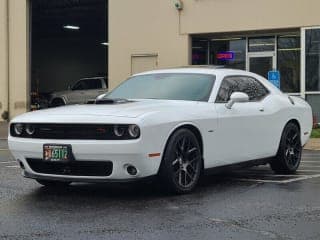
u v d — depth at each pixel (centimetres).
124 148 666
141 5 2088
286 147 919
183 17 2012
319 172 960
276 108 892
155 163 690
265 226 584
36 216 628
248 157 836
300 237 545
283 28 1862
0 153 1305
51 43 3944
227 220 609
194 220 608
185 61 2014
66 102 2688
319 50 1808
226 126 787
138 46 2097
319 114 1814
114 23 2141
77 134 688
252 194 752
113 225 587
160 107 725
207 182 848
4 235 552
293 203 696
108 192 764
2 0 2436
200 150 754
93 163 685
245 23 1911
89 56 3900
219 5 1950
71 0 2845
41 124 706
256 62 2012
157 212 644
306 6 1820
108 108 720
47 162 706
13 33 2428
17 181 855
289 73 1939
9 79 2441
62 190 781
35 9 2994
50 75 3928
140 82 858
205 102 779
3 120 2444
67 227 580
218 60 2080
